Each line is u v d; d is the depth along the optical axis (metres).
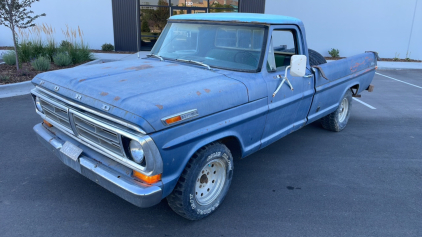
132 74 3.43
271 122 3.96
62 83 3.27
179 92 2.94
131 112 2.59
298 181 4.33
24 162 4.44
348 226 3.40
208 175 3.42
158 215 3.47
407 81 11.91
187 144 2.88
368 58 6.26
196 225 3.33
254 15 4.18
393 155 5.29
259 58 3.72
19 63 10.31
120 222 3.32
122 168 2.92
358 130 6.44
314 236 3.22
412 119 7.28
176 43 4.31
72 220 3.30
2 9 9.24
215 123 3.10
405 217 3.60
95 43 15.97
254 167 4.69
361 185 4.28
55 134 3.59
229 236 3.18
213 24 4.04
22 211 3.39
